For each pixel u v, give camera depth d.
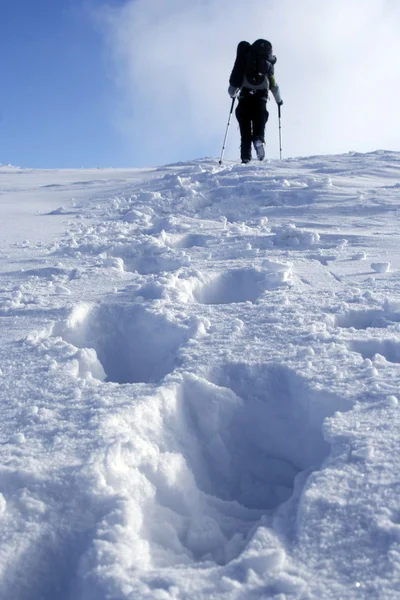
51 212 7.34
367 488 1.43
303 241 4.68
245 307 2.94
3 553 1.31
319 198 6.43
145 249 4.68
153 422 1.89
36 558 1.34
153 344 2.79
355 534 1.29
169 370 2.38
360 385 1.98
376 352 2.37
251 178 7.50
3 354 2.44
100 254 4.55
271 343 2.40
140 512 1.48
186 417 2.04
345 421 1.75
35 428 1.79
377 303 2.89
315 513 1.37
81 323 2.93
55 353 2.44
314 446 1.94
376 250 4.32
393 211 5.82
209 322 2.67
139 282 3.57
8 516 1.41
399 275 3.52
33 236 5.60
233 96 8.81
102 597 1.19
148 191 7.78
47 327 2.74
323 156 10.18
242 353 2.30
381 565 1.19
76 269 4.00
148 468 1.66
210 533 1.56
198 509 1.69
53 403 1.97
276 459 2.05
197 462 1.93
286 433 2.08
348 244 4.56
